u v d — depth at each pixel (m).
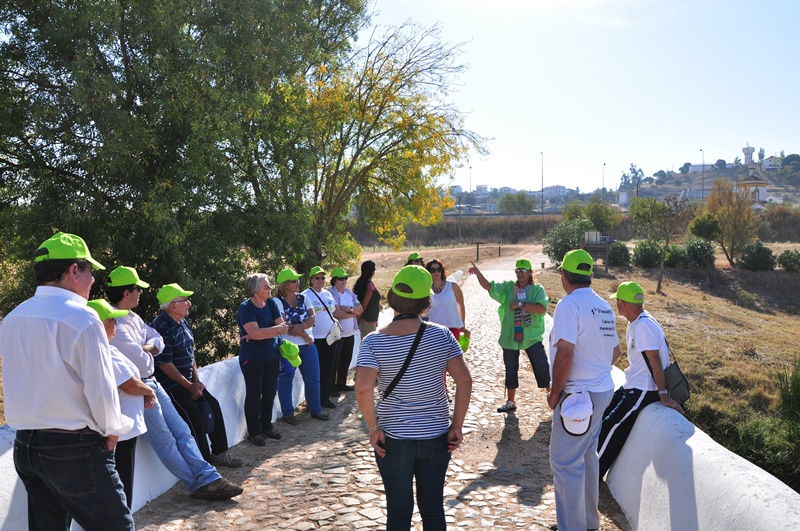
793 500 3.03
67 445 3.06
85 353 3.04
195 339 12.77
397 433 3.37
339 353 9.37
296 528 4.57
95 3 10.52
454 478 5.57
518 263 7.74
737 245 42.16
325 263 18.14
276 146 14.34
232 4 12.91
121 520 3.24
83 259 3.24
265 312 6.78
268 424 6.97
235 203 13.88
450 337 3.51
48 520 3.21
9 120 11.04
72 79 10.75
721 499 3.35
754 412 12.61
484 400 8.54
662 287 34.41
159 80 11.90
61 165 11.62
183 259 11.99
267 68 13.62
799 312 31.64
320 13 17.47
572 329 4.05
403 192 19.03
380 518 4.72
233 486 5.16
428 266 7.80
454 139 18.47
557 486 4.13
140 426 4.34
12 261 11.69
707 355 17.00
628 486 4.68
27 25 11.27
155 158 12.14
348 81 17.70
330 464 6.02
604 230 64.75
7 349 3.07
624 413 4.96
